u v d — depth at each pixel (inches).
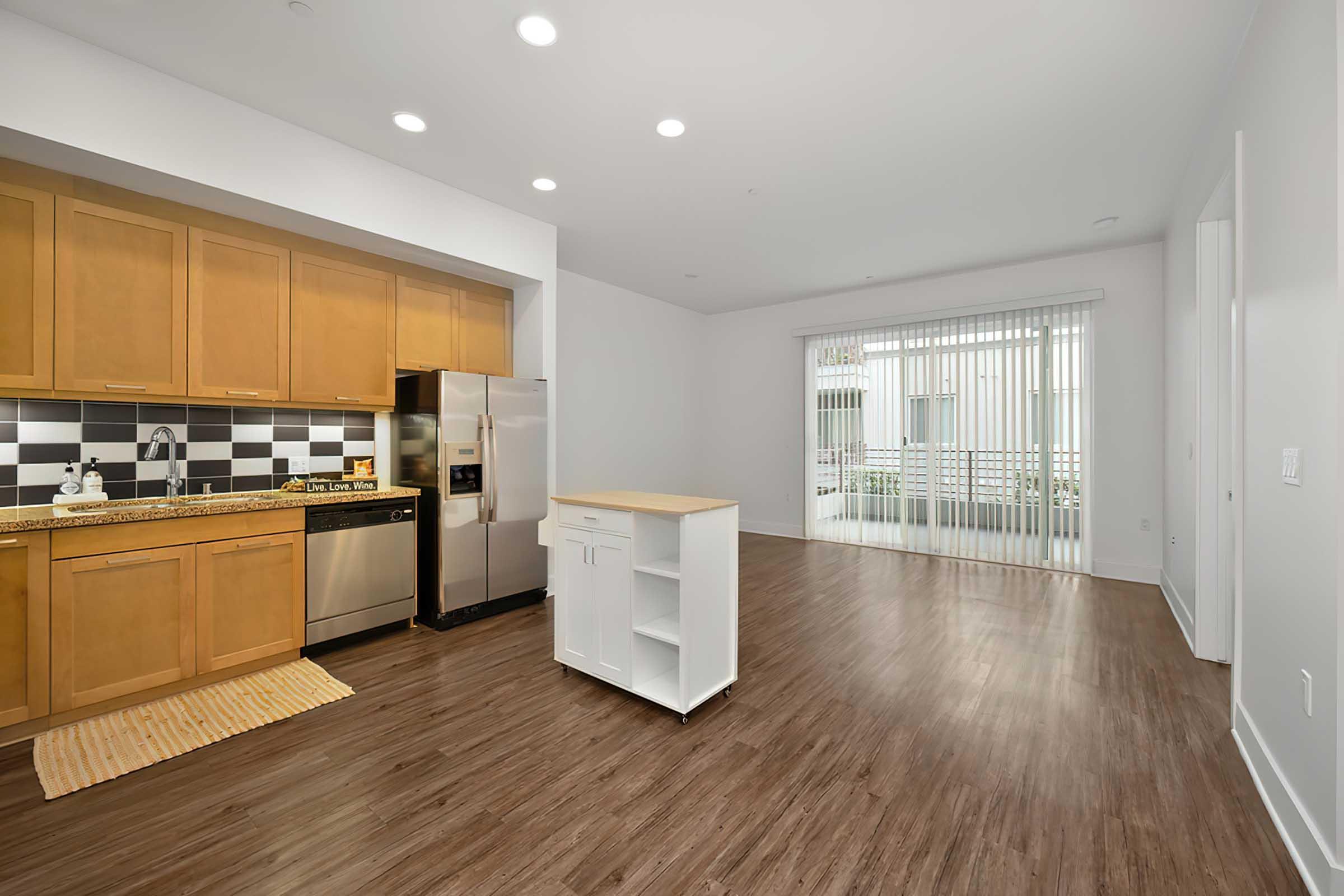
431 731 93.2
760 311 275.9
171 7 81.6
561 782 79.4
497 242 152.9
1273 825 69.7
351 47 90.7
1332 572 58.3
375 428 155.6
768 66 94.7
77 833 68.4
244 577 112.0
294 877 61.6
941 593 171.8
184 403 115.8
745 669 118.3
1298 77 67.3
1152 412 180.2
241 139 106.7
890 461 234.8
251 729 93.2
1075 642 131.5
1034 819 71.2
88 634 94.0
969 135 116.6
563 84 100.2
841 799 75.4
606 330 240.7
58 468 107.2
